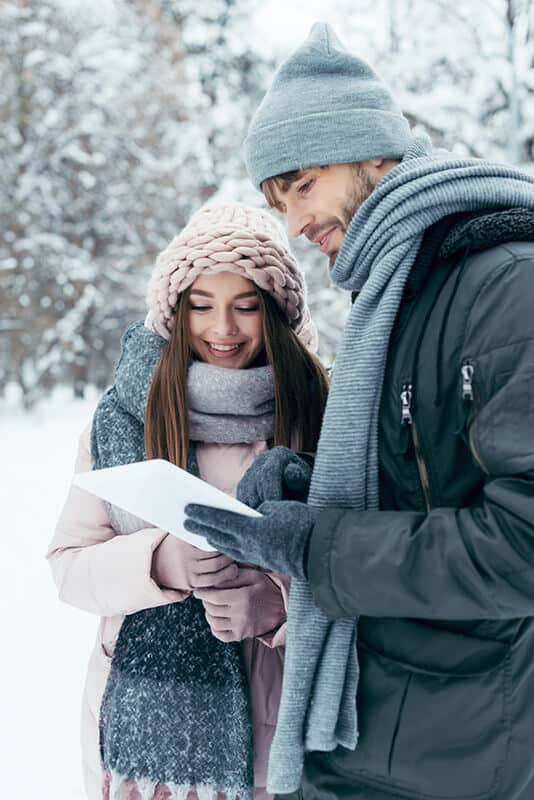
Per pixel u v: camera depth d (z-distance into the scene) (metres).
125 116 23.59
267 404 1.83
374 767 1.29
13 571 5.91
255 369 1.81
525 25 9.87
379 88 1.42
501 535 1.09
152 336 1.90
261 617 1.67
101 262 23.20
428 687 1.25
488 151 10.11
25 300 21.83
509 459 1.10
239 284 1.80
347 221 1.43
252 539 1.22
